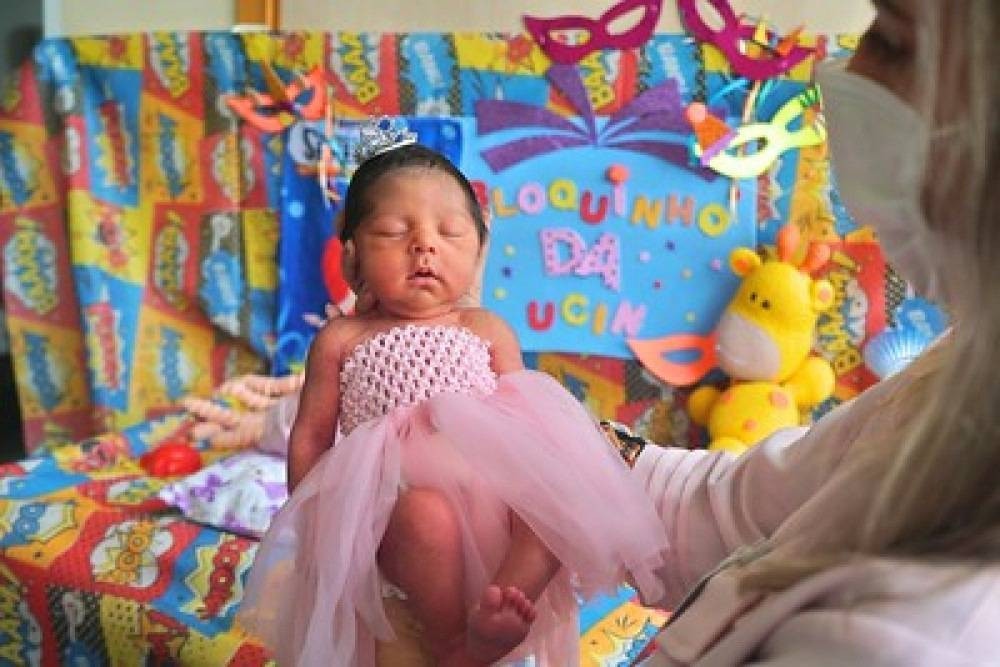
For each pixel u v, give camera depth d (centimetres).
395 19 172
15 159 183
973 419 48
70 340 189
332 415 84
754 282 156
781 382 159
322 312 178
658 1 158
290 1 177
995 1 44
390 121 108
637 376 168
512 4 166
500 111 166
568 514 72
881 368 156
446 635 72
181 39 176
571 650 78
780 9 158
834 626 48
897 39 53
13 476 158
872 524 51
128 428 177
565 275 167
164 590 130
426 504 72
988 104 45
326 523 73
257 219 180
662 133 162
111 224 184
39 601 135
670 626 60
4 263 186
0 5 194
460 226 83
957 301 49
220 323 183
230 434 163
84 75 180
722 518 78
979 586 46
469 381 80
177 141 180
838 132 58
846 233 158
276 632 79
